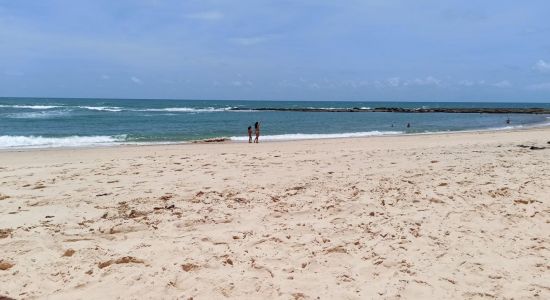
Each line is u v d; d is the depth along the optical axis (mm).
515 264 4520
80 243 5105
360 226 5617
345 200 6797
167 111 72688
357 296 3887
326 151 14680
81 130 33125
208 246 5008
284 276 4273
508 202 6566
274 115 66938
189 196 7273
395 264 4527
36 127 34844
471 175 8492
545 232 5418
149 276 4250
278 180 8531
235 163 11031
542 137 22547
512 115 68688
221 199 7031
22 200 7051
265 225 5734
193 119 50750
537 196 6836
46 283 4145
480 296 3893
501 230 5465
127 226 5625
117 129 34844
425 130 36500
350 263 4570
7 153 15828
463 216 5969
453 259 4645
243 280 4176
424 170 9227
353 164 10461
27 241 5086
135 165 10875
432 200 6723
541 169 9062
